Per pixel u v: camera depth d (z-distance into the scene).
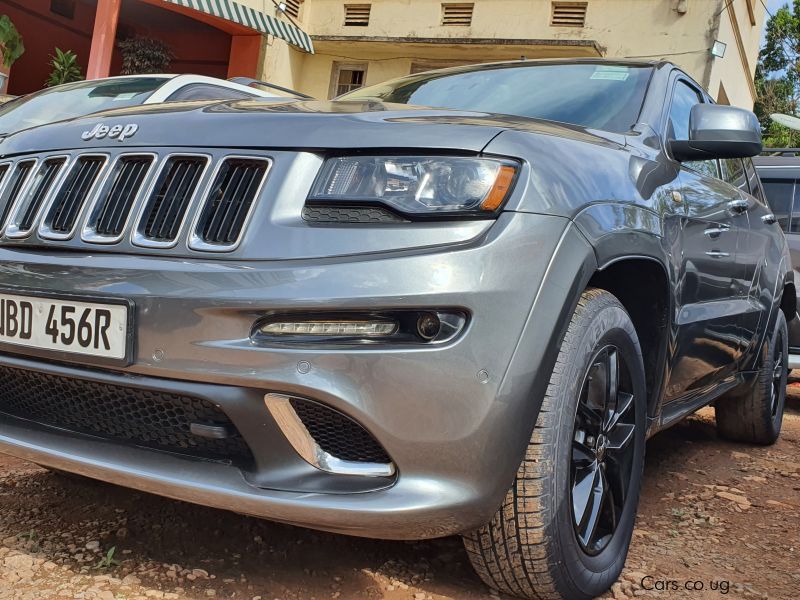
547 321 1.71
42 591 1.84
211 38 15.29
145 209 1.88
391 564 2.15
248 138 1.87
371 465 1.71
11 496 2.50
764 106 24.16
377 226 1.69
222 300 1.66
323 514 1.64
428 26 14.46
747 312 3.32
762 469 3.63
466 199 1.70
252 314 1.66
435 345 1.63
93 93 5.39
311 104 2.20
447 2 14.31
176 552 2.13
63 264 1.87
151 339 1.72
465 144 1.76
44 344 1.86
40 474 2.74
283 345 1.65
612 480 2.18
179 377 1.71
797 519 2.84
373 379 1.62
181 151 1.91
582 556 1.94
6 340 1.93
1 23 10.63
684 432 4.35
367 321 1.65
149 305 1.73
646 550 2.40
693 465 3.60
